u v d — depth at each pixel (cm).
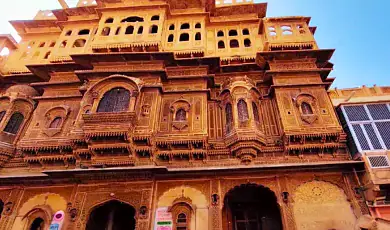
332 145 1241
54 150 1337
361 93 1548
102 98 1370
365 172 1141
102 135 1226
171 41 1802
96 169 1188
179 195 1191
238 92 1416
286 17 1730
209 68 1611
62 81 1648
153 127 1295
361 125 1265
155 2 1927
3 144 1392
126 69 1544
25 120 1527
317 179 1190
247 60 1680
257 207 1339
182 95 1466
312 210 1112
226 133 1348
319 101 1369
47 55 1933
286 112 1340
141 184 1218
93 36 1898
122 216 1376
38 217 1199
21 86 1638
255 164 1245
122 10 1894
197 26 1878
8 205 1231
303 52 1500
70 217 1168
